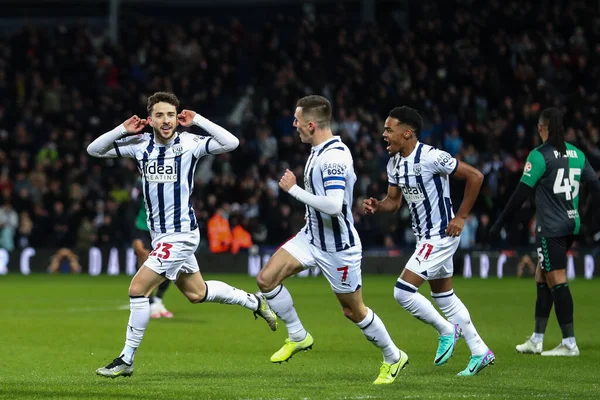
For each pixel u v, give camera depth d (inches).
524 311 1240.8
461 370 729.0
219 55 2714.1
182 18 3147.1
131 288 655.1
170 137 665.0
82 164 2362.2
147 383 653.9
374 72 2490.2
